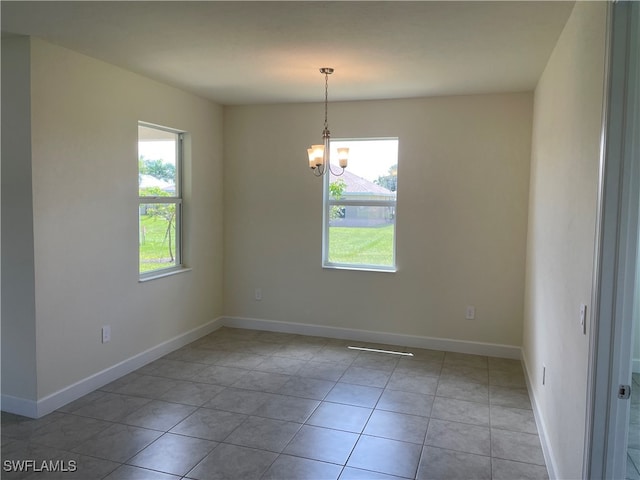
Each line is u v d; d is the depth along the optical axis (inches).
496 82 155.2
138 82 152.5
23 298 122.1
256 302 207.6
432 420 126.1
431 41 116.8
